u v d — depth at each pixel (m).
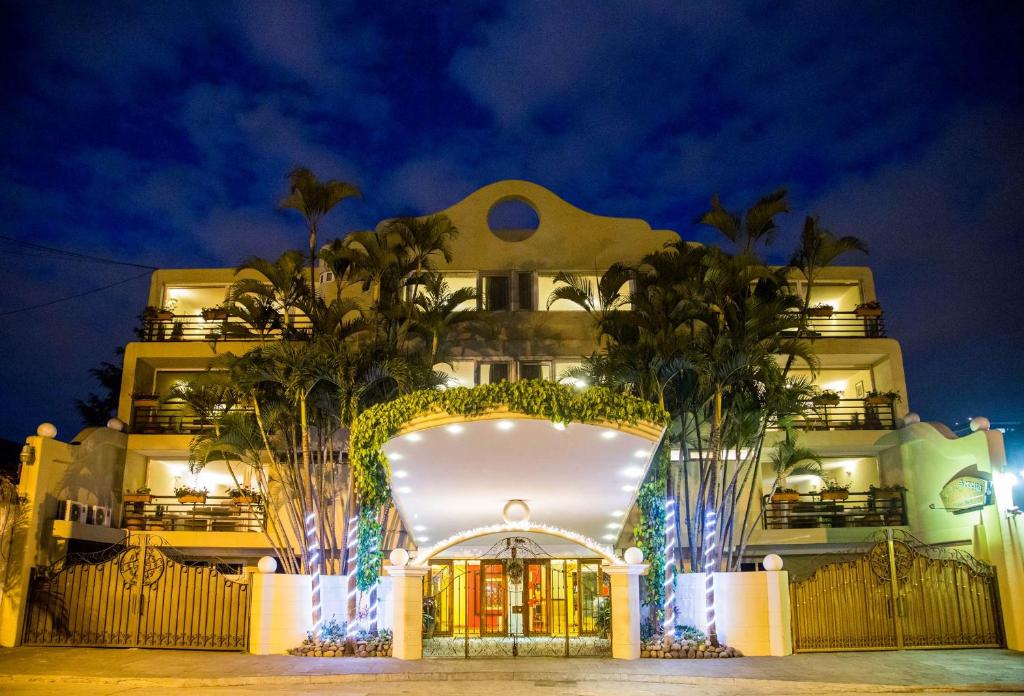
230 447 21.56
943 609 18.66
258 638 17.78
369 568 19.41
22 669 15.62
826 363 26.97
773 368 19.44
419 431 15.78
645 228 26.33
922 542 22.92
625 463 17.20
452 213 26.44
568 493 18.97
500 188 26.64
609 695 13.22
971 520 20.62
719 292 20.34
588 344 25.06
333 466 21.53
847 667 15.84
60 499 21.11
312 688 14.04
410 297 24.17
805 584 18.12
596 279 26.00
